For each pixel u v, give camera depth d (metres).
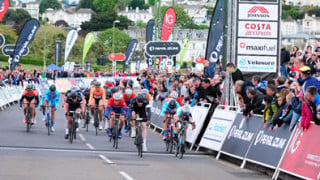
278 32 20.30
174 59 58.56
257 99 16.59
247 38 20.25
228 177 14.38
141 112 18.59
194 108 21.66
